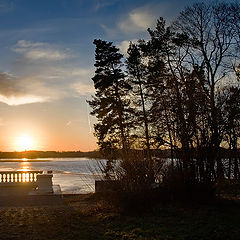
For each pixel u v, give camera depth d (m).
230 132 16.42
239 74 29.56
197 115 14.91
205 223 10.88
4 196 20.70
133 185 13.83
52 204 17.48
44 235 10.23
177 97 15.84
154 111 28.05
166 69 33.94
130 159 14.83
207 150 14.49
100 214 13.16
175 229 10.29
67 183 42.06
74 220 12.34
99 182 15.59
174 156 15.52
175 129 15.41
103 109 38.38
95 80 38.50
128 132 36.94
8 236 10.13
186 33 33.94
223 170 17.42
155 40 35.38
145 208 13.29
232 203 14.26
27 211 14.70
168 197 14.27
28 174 23.97
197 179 14.45
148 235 9.73
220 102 15.05
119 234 9.98
